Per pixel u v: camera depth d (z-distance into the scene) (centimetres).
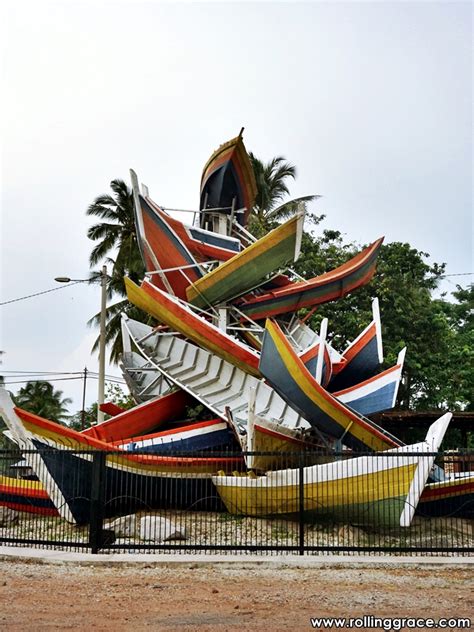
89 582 1051
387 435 1945
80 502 1720
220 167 2495
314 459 1931
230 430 2097
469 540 1550
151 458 1881
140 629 784
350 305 3859
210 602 921
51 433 1761
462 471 1998
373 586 1026
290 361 1783
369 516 1580
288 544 1436
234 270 2188
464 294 5288
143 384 2586
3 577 1089
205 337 2128
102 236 3919
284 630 783
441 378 3622
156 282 2447
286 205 4347
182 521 1697
